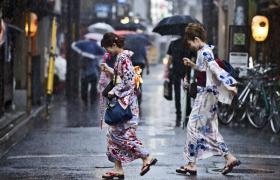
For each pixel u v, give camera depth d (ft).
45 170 53.98
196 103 52.01
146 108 113.70
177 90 93.35
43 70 121.90
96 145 67.87
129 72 49.32
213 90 51.67
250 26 103.19
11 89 97.91
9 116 90.63
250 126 86.74
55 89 144.36
